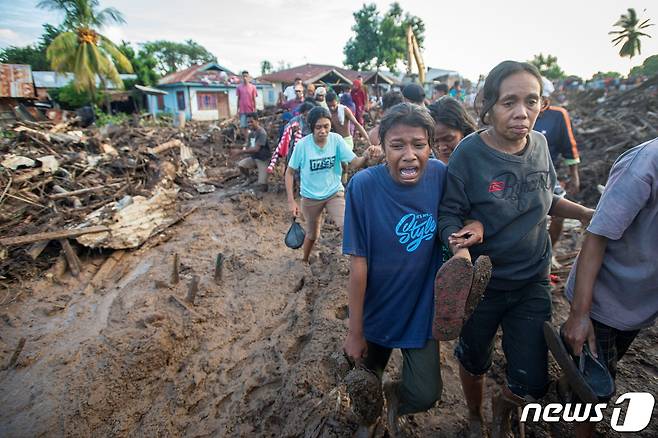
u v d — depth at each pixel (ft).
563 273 13.99
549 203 6.51
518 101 5.84
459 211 6.40
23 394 10.94
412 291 6.48
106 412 10.22
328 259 16.49
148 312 13.97
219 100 106.93
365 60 147.74
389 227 6.32
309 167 14.44
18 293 15.87
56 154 29.25
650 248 5.65
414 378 6.62
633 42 141.38
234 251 18.85
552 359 9.91
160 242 20.11
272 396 10.01
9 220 20.11
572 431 8.02
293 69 122.21
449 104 8.98
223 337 12.76
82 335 13.35
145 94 108.99
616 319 6.14
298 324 12.49
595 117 38.37
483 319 6.97
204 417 9.87
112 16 94.53
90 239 18.39
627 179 5.47
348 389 6.23
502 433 7.18
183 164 32.68
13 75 71.00
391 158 6.05
